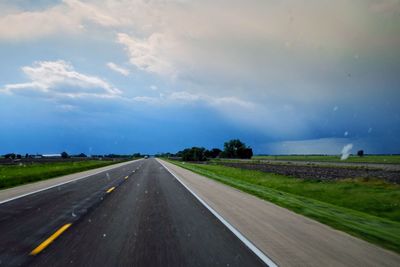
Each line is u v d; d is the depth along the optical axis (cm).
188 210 1192
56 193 1692
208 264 587
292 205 1373
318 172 3972
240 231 855
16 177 2373
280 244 727
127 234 814
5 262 592
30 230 850
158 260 609
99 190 1850
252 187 2223
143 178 2822
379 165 5388
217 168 5422
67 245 706
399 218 1529
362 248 707
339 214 1280
